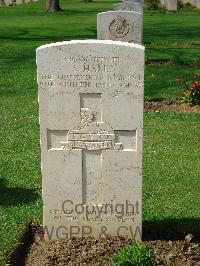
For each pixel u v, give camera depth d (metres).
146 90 12.48
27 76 14.08
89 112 5.26
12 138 9.09
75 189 5.50
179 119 10.23
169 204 6.50
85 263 5.21
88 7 38.72
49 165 5.44
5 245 5.48
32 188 7.02
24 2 44.62
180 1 35.09
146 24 26.17
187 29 23.89
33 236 5.86
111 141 5.33
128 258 4.87
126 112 5.22
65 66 5.12
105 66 5.09
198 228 5.86
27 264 5.28
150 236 5.76
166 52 17.58
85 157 5.41
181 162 8.00
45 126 5.32
